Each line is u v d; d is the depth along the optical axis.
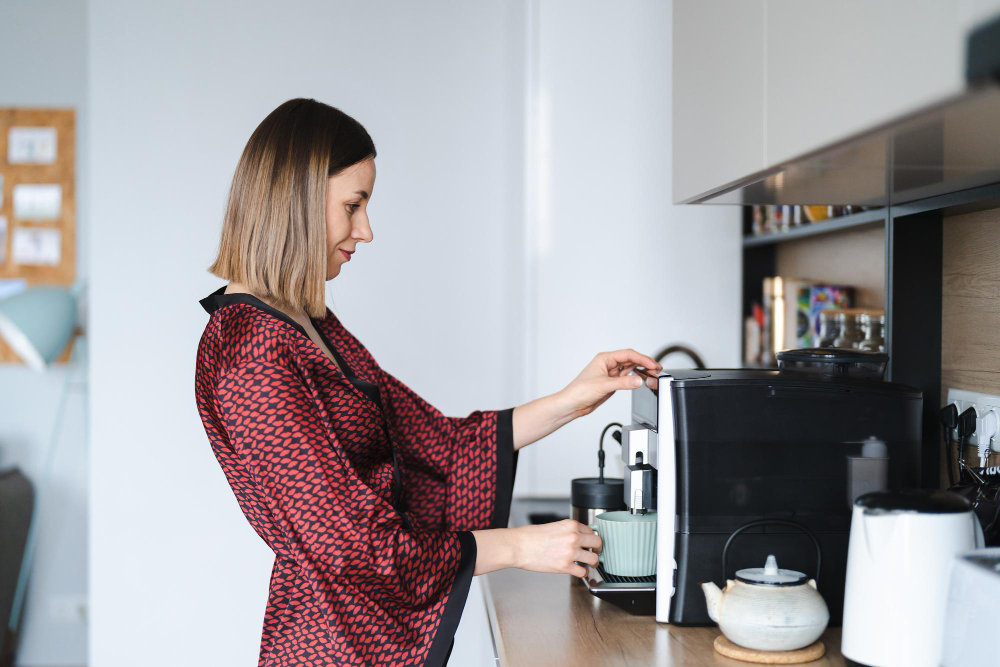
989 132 0.83
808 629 1.00
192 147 2.51
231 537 2.54
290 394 1.12
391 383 1.51
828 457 1.14
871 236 1.75
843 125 0.87
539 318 2.16
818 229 1.74
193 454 2.53
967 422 1.34
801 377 1.17
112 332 2.50
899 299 1.47
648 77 2.15
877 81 0.79
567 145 2.15
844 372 1.23
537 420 1.47
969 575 0.76
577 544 1.18
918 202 1.40
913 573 0.89
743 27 1.21
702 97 1.43
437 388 2.61
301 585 1.15
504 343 2.60
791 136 1.02
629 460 1.31
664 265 2.18
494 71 2.59
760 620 0.99
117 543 2.51
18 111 3.48
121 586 2.51
